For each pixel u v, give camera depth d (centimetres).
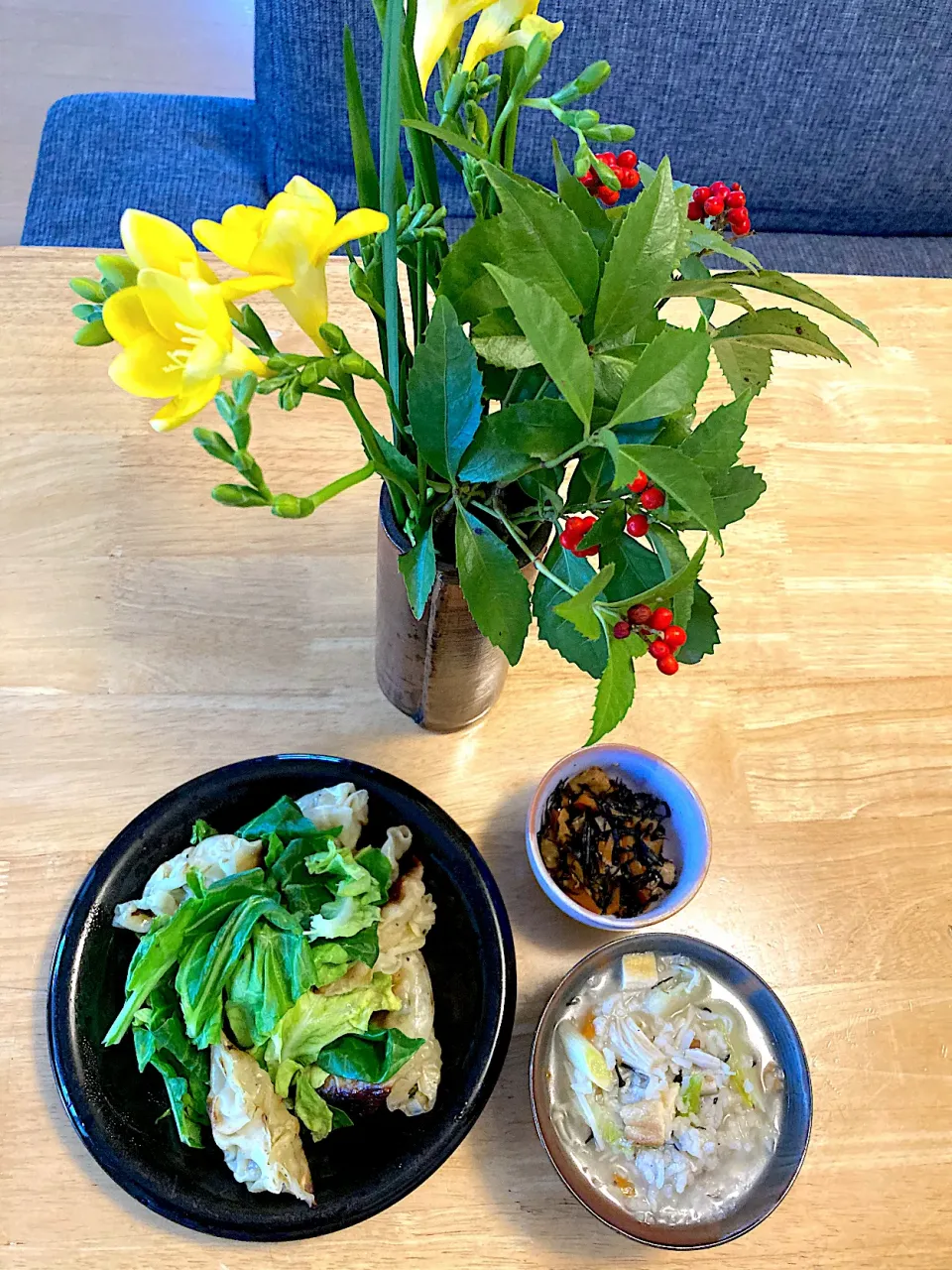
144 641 76
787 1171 58
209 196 125
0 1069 62
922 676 81
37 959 65
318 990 61
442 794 73
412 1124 61
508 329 43
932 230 144
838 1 117
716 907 72
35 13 203
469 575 47
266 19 115
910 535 87
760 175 133
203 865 62
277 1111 58
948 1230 64
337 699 76
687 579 39
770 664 80
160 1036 59
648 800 72
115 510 80
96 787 71
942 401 93
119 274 38
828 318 96
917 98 127
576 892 68
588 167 47
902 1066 68
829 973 71
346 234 38
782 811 76
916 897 74
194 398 36
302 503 41
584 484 47
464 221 122
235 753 73
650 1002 65
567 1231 62
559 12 115
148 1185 54
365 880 62
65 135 129
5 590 76
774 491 87
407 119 39
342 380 43
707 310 53
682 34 118
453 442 45
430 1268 60
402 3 34
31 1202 59
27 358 84
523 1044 66
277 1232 54
